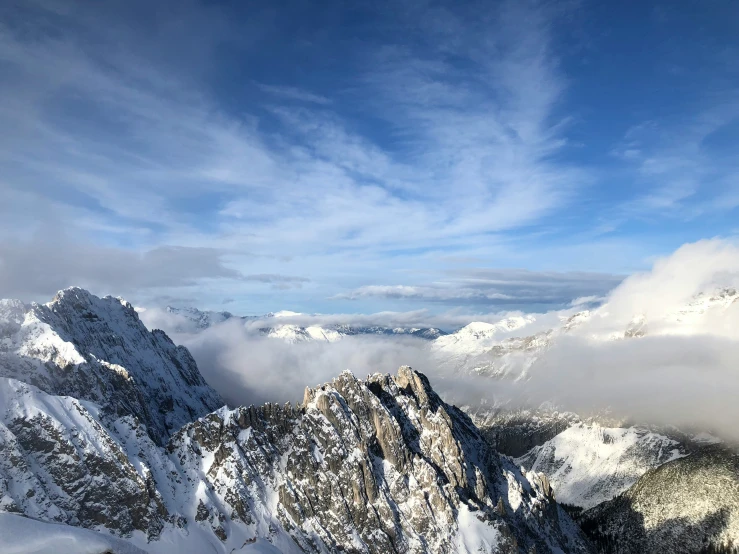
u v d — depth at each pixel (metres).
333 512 194.62
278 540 174.25
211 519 167.62
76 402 166.75
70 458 151.50
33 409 154.12
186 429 194.50
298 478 197.38
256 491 184.62
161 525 157.38
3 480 135.50
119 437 173.00
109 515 150.00
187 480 178.25
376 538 193.50
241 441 195.88
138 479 158.25
